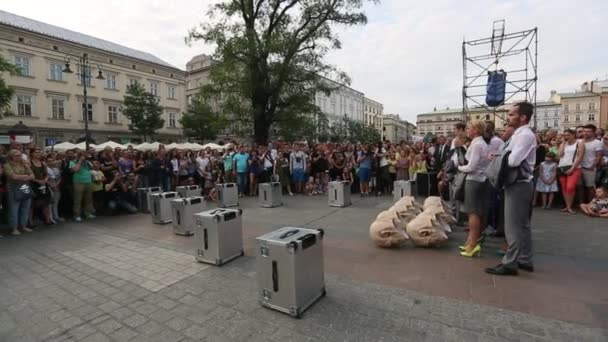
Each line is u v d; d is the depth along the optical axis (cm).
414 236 464
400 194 814
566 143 704
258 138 1869
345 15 1772
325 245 489
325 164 1135
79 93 3625
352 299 311
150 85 4425
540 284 330
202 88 1861
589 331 245
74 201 733
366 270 385
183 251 484
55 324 285
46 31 3831
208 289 346
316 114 2138
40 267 429
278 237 302
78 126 3622
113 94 3966
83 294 344
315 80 1866
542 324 257
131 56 4203
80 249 507
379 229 467
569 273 357
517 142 343
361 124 5428
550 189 718
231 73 1755
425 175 910
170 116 4703
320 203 901
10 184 609
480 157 400
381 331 256
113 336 264
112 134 3925
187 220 574
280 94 1889
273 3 1766
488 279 347
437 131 8781
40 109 3312
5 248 520
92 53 3750
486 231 520
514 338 240
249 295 330
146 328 274
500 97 1145
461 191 441
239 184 1071
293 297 281
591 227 554
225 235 424
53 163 732
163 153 1004
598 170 690
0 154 685
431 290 325
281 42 1655
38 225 689
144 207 820
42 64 3325
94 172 785
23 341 261
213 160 1160
